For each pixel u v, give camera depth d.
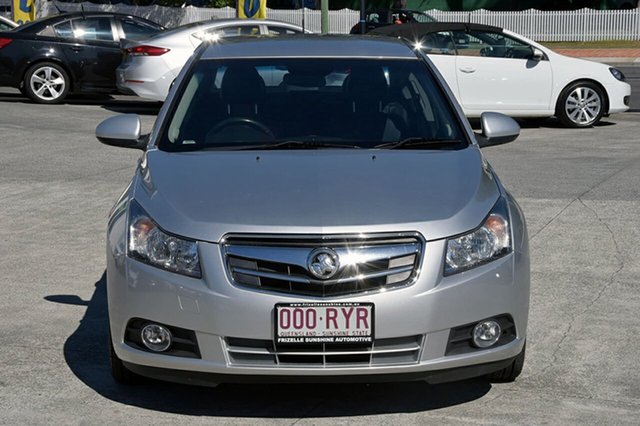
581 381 5.75
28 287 7.66
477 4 43.81
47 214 10.23
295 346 4.88
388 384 5.70
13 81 20.27
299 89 6.55
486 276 5.05
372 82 6.62
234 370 4.93
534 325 6.76
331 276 4.87
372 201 5.16
